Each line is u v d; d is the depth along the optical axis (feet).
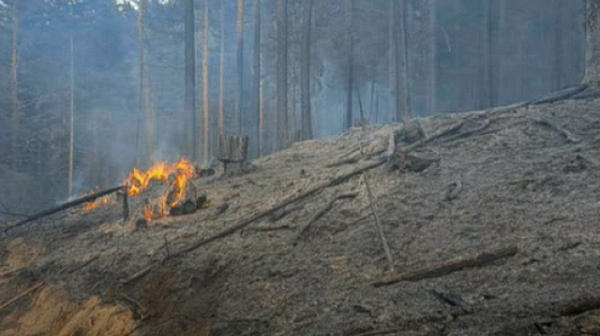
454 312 17.10
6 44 159.12
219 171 48.08
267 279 23.61
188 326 22.89
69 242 37.96
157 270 27.45
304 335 18.13
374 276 21.65
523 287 18.12
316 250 25.35
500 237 22.47
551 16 116.37
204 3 122.31
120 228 36.29
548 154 30.94
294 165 42.14
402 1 91.81
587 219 22.38
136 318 25.45
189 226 32.37
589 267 18.52
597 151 29.71
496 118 39.55
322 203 30.78
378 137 43.21
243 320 20.81
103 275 29.96
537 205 24.93
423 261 21.90
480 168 30.81
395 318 17.61
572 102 40.47
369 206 28.78
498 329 15.39
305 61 84.64
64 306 29.07
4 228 44.86
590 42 44.21
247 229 29.32
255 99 90.99
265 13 139.74
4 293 33.42
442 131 38.29
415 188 29.78
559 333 14.56
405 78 89.20
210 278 25.38
